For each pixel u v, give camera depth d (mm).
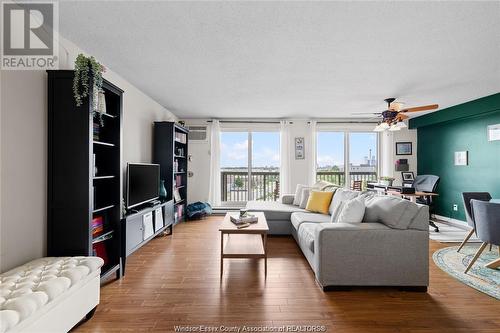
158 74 3262
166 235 4242
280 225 4211
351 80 3420
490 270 2832
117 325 1845
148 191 3650
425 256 2354
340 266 2355
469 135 4957
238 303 2146
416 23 2051
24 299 1357
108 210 2660
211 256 3270
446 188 5492
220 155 6043
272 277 2652
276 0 1786
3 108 1784
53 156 2117
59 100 2117
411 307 2102
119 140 2682
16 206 1866
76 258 1969
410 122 6156
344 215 2625
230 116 5855
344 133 6203
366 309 2068
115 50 2588
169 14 1960
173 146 4492
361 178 6277
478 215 2777
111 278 2625
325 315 1983
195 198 6027
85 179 2131
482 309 2076
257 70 3098
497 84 3566
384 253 2354
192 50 2578
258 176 6332
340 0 1779
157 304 2125
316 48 2512
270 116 5840
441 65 2904
